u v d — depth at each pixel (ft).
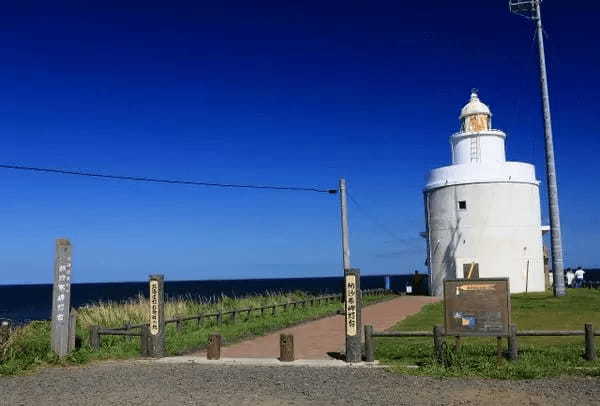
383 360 38.96
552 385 30.55
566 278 144.15
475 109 115.85
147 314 66.64
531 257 108.68
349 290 39.24
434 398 28.53
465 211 109.19
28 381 35.22
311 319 72.43
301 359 40.98
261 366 38.50
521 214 108.58
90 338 46.09
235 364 39.42
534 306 76.13
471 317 36.42
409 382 32.22
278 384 32.71
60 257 43.37
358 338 38.96
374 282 471.62
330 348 46.91
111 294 353.10
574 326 56.54
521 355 37.58
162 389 31.91
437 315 71.51
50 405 29.01
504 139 117.50
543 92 93.15
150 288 43.50
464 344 43.39
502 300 36.14
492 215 107.55
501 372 33.32
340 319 72.02
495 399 28.04
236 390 31.37
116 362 41.45
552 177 91.66
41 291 495.41
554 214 91.25
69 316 43.86
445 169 112.27
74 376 36.45
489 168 108.37
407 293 127.03
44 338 47.73
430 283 115.24
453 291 37.04
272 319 68.69
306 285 499.92
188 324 61.62
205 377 35.04
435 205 113.91
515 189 108.47
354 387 31.50
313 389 31.27
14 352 41.22
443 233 111.96
